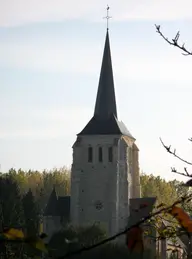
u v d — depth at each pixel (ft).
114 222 366.43
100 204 371.76
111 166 373.40
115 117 381.81
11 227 16.57
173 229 35.53
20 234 15.92
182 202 21.93
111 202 369.91
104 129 377.30
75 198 373.40
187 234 18.80
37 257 16.11
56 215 376.07
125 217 367.86
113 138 374.22
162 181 510.17
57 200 381.19
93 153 376.89
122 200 370.53
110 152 375.25
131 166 386.11
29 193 216.54
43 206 495.41
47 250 15.64
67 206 379.55
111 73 383.86
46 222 374.22
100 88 384.27
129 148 384.27
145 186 496.64
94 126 379.35
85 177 376.07
